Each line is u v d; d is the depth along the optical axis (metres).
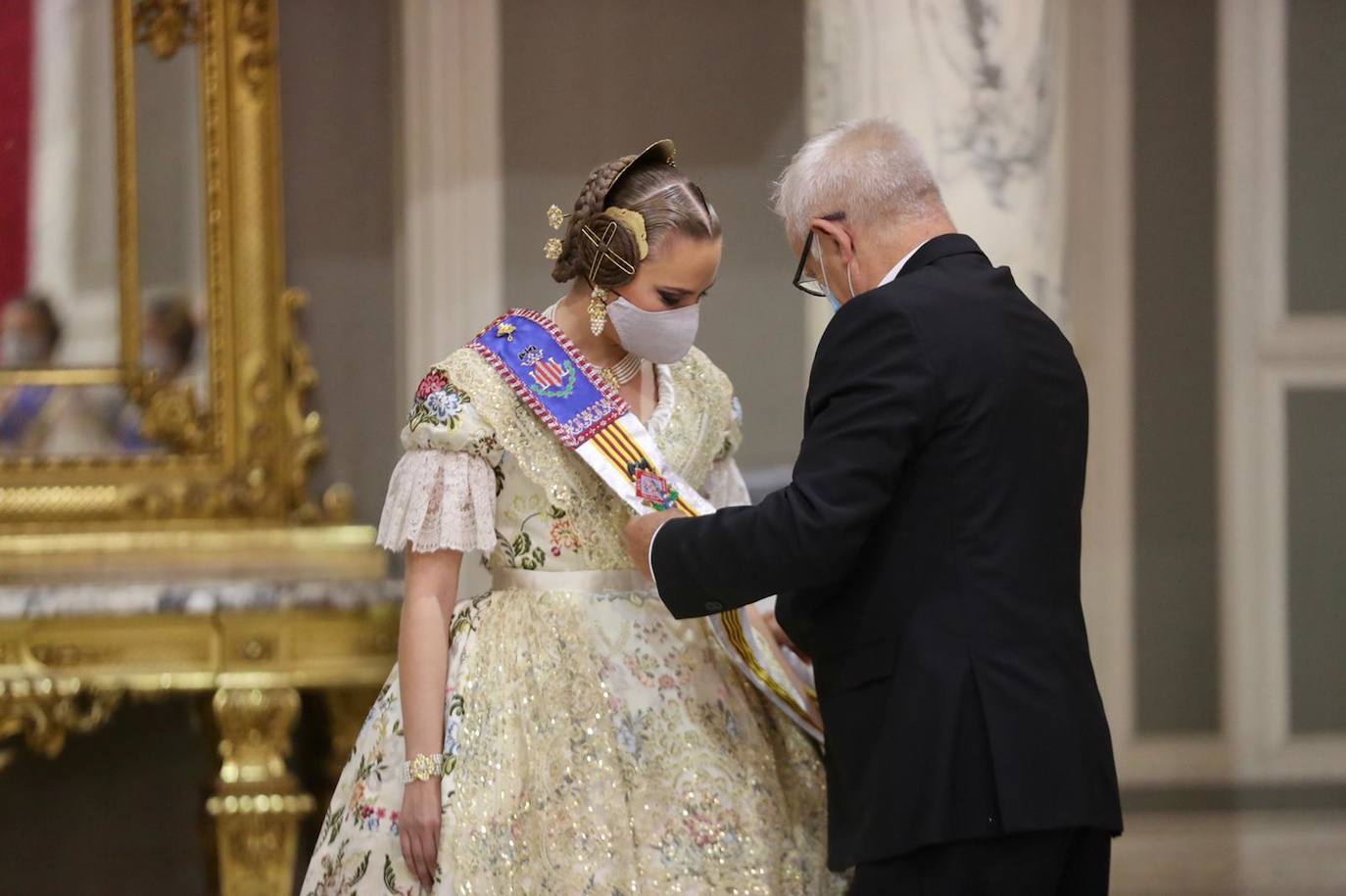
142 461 9.78
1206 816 10.65
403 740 5.19
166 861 10.32
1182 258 10.70
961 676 4.60
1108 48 10.58
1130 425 10.71
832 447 4.62
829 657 4.91
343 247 10.15
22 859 10.18
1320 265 10.76
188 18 9.80
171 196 9.83
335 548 9.84
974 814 4.55
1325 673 10.82
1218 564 10.77
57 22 9.71
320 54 10.12
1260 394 10.76
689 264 5.04
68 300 9.74
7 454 9.63
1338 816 10.70
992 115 7.03
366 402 10.19
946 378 4.65
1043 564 4.78
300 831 10.26
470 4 10.05
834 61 7.23
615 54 10.23
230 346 9.88
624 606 5.28
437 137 10.05
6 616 8.60
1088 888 4.92
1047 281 7.15
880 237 5.00
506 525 5.29
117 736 10.28
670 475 5.21
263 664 8.94
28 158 9.69
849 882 5.21
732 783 5.13
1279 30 10.65
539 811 5.00
